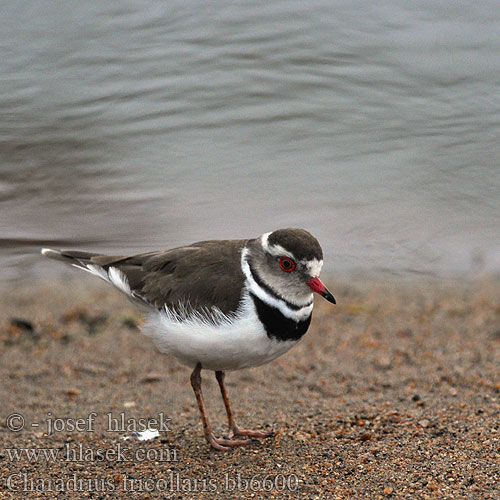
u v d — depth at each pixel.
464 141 16.00
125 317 14.05
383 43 18.91
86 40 18.86
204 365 9.09
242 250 9.03
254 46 18.73
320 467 8.34
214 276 8.84
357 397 10.69
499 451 8.38
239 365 9.02
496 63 18.05
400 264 15.22
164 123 16.34
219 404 10.64
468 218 15.16
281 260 8.67
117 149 15.84
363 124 16.47
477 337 12.84
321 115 16.61
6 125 16.16
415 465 8.20
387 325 13.62
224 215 14.41
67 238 14.01
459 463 8.16
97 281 15.93
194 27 19.55
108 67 17.94
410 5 20.17
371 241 15.00
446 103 16.97
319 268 8.74
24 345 12.93
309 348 12.76
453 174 15.44
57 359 12.38
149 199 14.73
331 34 19.23
